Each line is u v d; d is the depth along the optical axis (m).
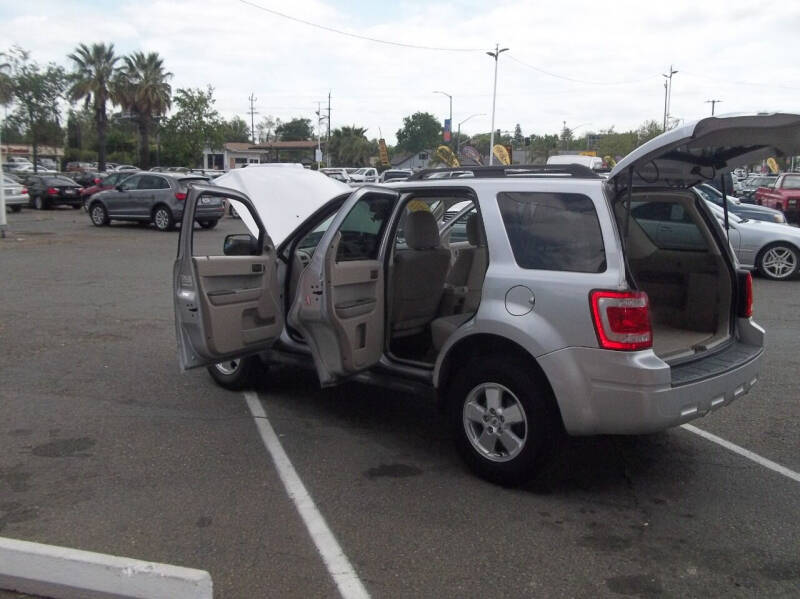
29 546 3.47
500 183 4.71
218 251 16.84
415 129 91.31
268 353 6.11
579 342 4.19
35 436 5.39
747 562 3.80
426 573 3.65
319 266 4.96
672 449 5.36
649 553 3.88
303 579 3.58
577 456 5.22
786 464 5.10
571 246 4.33
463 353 4.86
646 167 4.56
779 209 22.16
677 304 5.43
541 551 3.88
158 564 3.36
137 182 22.33
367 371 5.40
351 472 4.87
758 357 4.98
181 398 6.32
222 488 4.58
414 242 5.64
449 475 4.85
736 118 3.95
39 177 30.55
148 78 48.75
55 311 9.88
